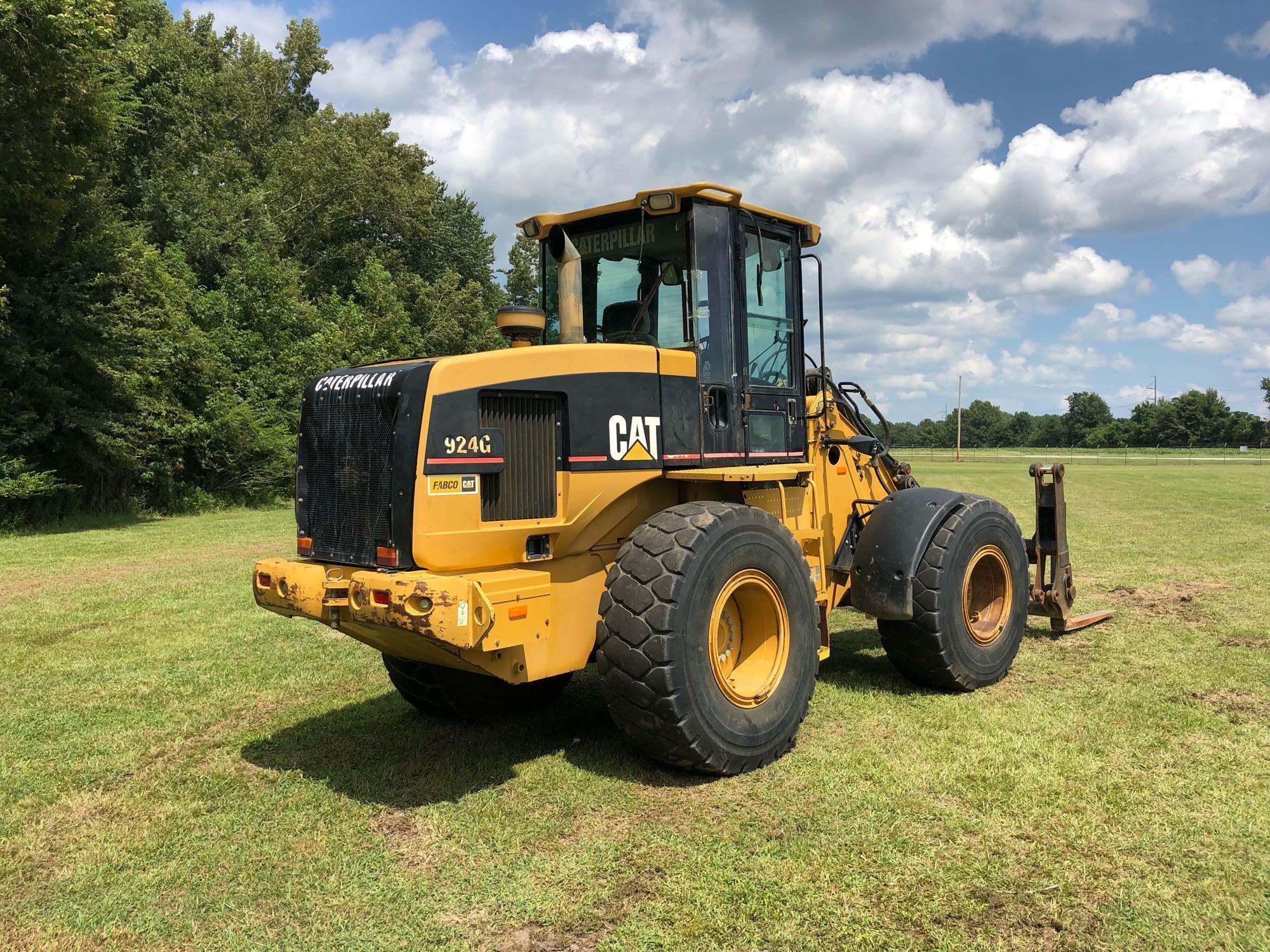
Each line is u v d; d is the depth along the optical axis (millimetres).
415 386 3592
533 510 3920
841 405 5902
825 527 5543
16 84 15039
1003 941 2645
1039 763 3967
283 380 24344
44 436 16828
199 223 25656
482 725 4805
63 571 10781
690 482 4621
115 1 16984
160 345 19531
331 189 34625
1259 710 4672
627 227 4742
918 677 5223
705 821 3494
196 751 4488
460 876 3117
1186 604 7516
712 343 4543
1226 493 21703
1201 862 3064
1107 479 29250
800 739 4398
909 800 3619
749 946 2650
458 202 43094
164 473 20016
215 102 34844
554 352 3963
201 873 3211
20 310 16594
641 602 3756
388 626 3461
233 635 7145
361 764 4246
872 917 2781
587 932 2756
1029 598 5812
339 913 2904
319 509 4043
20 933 2840
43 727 4875
